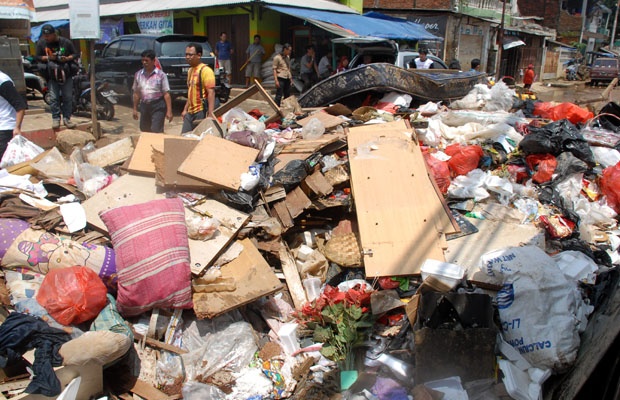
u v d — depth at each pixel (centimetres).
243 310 372
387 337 347
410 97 721
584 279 366
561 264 375
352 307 349
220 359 332
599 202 530
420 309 317
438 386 297
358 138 527
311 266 412
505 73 2769
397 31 1633
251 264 380
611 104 742
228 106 632
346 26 1473
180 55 1162
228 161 440
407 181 461
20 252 352
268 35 1590
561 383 295
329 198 468
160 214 356
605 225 501
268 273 372
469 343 298
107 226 356
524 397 289
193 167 426
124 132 911
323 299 367
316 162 473
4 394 263
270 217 430
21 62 986
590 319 329
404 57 1205
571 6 4294
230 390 319
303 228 460
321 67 1398
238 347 340
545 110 726
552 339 300
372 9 2277
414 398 290
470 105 730
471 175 512
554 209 494
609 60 2892
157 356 329
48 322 302
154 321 336
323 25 1389
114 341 286
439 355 300
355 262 409
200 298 346
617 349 267
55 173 478
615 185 521
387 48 1203
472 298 309
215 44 1678
